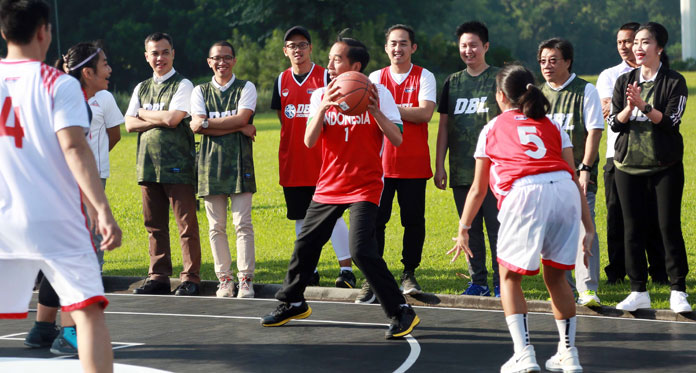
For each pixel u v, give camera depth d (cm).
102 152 911
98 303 471
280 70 4966
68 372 599
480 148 613
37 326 697
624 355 646
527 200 579
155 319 811
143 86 950
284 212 1705
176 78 941
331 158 708
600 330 738
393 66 902
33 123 457
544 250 592
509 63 621
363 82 679
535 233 578
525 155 589
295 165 945
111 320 808
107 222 454
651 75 790
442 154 905
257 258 1241
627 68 909
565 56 826
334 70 728
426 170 883
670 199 776
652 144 770
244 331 751
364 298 888
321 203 714
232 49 928
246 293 929
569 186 589
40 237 458
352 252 698
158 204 962
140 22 6681
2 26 473
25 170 458
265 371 611
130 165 2691
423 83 885
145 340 718
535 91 598
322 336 727
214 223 934
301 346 691
